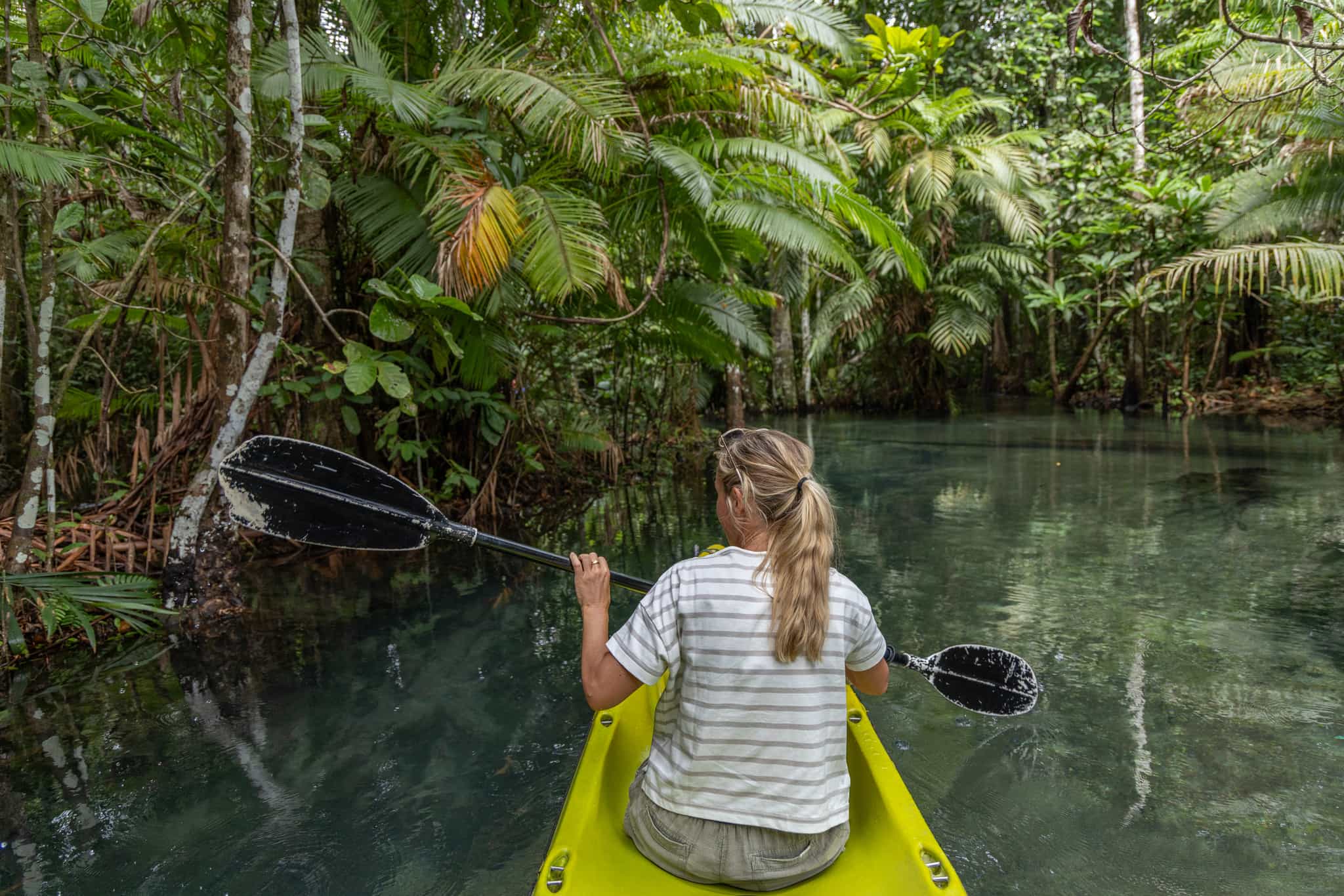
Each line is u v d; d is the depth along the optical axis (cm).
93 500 638
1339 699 320
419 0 612
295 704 336
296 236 584
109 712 332
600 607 190
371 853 238
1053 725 303
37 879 229
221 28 529
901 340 1758
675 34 758
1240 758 277
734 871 164
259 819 256
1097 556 530
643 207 695
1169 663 358
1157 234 1401
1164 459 906
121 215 530
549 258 523
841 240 817
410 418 666
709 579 169
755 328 845
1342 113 909
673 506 743
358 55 539
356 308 629
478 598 472
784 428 1406
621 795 215
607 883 170
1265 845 230
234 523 451
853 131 1324
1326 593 444
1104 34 1625
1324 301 1274
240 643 404
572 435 843
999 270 1652
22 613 409
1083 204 1419
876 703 324
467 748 298
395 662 378
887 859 177
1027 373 2214
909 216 1372
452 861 234
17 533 394
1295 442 1007
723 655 164
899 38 1076
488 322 602
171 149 413
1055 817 246
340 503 257
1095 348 1677
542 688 347
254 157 488
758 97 697
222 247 421
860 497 751
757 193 740
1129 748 286
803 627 162
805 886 172
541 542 607
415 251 554
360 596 479
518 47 586
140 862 236
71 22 488
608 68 679
